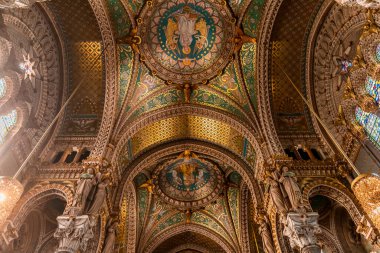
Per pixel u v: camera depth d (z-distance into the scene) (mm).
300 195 10875
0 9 9500
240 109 14672
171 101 15359
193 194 19312
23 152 12008
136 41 14227
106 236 12211
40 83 13164
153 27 14375
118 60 14312
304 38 14141
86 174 11477
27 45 12188
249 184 14539
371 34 10922
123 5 13539
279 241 11828
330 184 11883
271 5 13305
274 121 14258
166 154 16078
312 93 14312
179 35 14633
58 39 13672
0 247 9602
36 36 12633
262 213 13172
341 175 12227
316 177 12188
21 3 6973
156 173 18328
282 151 12938
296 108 14805
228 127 15094
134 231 18078
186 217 19516
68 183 11680
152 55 14797
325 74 13906
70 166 12258
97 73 14352
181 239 20656
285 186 11375
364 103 11945
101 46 14016
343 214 12836
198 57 15055
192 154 17047
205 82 15109
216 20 14336
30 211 11211
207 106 15203
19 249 11586
